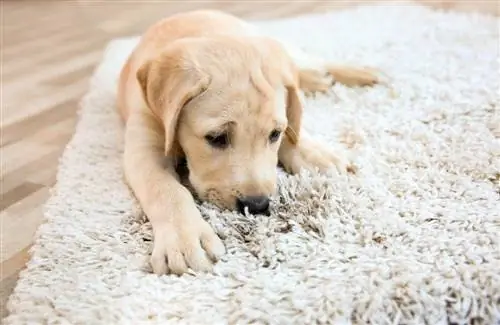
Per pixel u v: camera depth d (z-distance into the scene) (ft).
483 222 2.00
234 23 2.66
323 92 2.90
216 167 2.11
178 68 2.11
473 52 3.13
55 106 3.16
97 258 1.99
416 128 2.52
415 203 2.10
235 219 2.05
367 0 4.68
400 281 1.80
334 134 2.56
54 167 2.60
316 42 3.51
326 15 4.12
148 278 1.89
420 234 1.97
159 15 4.97
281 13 4.58
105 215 2.17
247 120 2.08
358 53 3.28
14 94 3.34
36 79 3.56
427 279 1.81
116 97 3.04
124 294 1.85
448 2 4.34
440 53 3.16
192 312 1.77
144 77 2.22
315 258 1.91
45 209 2.24
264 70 2.17
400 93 2.79
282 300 1.78
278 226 2.04
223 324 1.73
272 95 2.12
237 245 1.98
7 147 2.77
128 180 2.28
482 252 1.88
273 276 1.86
